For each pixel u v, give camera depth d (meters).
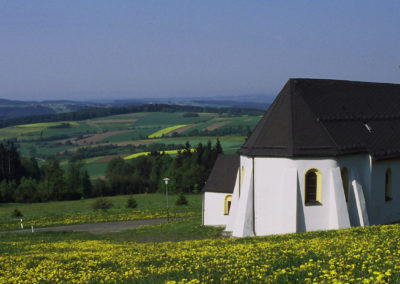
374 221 32.38
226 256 17.16
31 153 189.25
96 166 151.25
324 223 29.78
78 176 112.56
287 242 20.69
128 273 14.55
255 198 30.83
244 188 31.12
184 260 17.36
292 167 29.45
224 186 43.31
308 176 29.73
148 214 62.41
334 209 29.56
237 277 12.02
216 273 13.02
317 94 32.72
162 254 20.02
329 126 31.03
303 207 29.50
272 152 29.94
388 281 9.59
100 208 73.62
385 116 35.19
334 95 33.56
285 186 29.42
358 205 30.69
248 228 30.67
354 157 31.20
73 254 22.67
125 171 134.75
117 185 118.38
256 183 30.80
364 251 13.80
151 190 121.44
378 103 35.84
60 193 105.62
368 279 9.59
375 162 32.19
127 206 76.00
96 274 15.45
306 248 17.00
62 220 58.12
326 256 14.12
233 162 44.94
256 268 13.08
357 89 35.50
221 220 43.38
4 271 17.59
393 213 34.22
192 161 122.31
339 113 32.53
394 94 37.75
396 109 36.56
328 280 10.27
